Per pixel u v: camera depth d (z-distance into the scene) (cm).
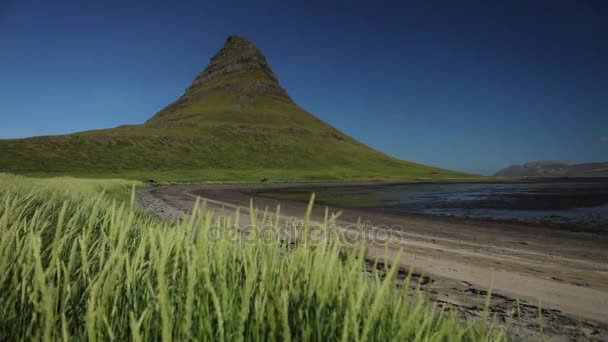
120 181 4294
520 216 2275
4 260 128
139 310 123
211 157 10944
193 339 101
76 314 118
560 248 1232
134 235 239
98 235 239
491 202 3472
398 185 8850
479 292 692
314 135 16662
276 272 145
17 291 122
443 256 1026
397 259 110
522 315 570
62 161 8119
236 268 148
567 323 555
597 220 2039
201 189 5453
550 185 8269
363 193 5269
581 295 708
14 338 109
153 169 9056
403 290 123
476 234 1520
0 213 216
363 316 118
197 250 119
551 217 2211
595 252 1170
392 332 119
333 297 124
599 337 508
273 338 101
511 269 902
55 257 118
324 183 9231
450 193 5234
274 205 2783
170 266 147
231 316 111
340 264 134
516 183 10175
